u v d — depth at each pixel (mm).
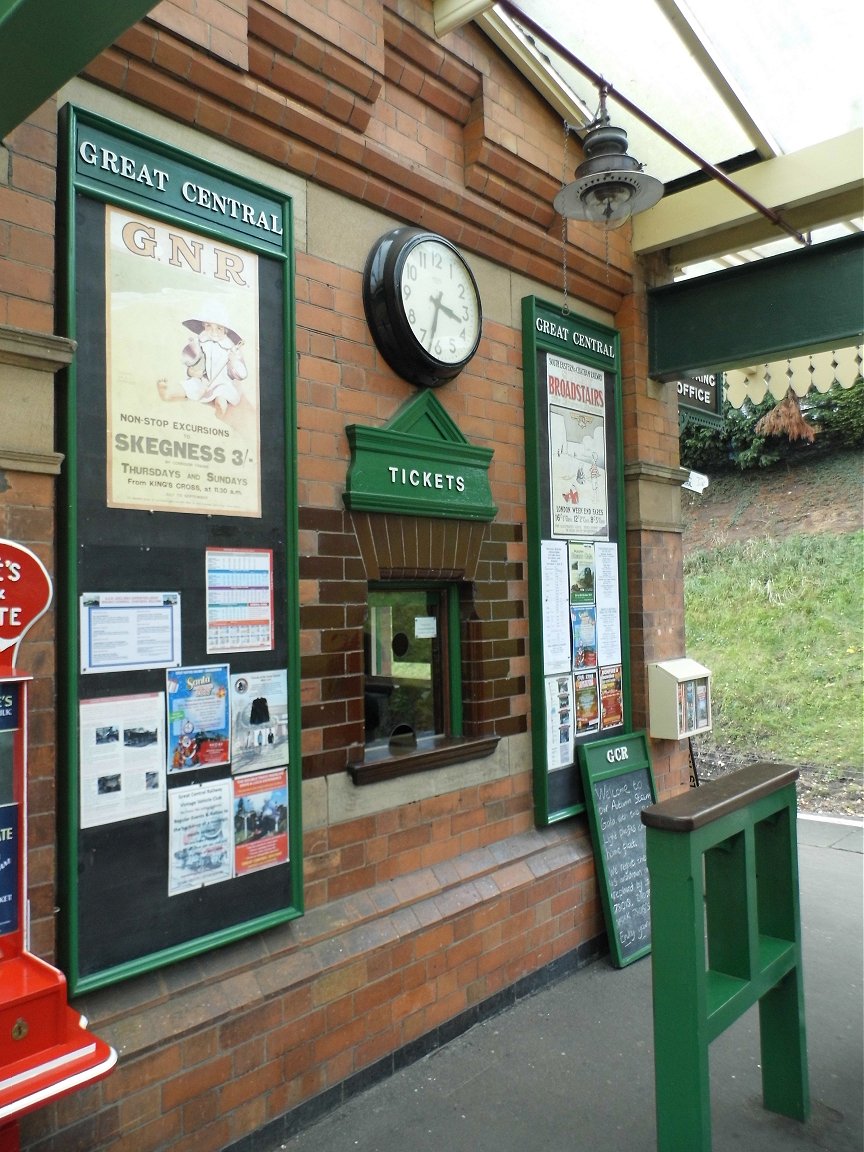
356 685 3375
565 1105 3115
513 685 4207
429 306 3594
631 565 5059
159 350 2725
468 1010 3666
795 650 11859
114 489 2590
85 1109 2396
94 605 2518
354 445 3369
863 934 4734
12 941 1966
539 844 4219
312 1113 2996
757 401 7434
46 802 2369
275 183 3172
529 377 4320
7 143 2346
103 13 1528
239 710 2889
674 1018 2398
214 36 2803
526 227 4234
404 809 3566
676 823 2377
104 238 2602
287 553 3086
